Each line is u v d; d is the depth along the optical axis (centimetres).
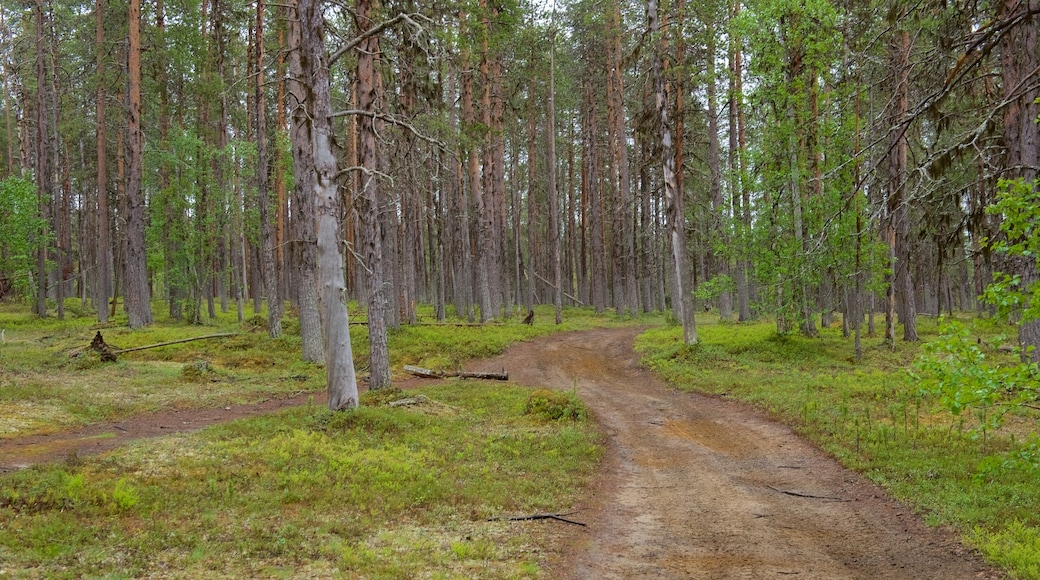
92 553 575
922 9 909
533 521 794
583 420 1425
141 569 553
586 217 5284
